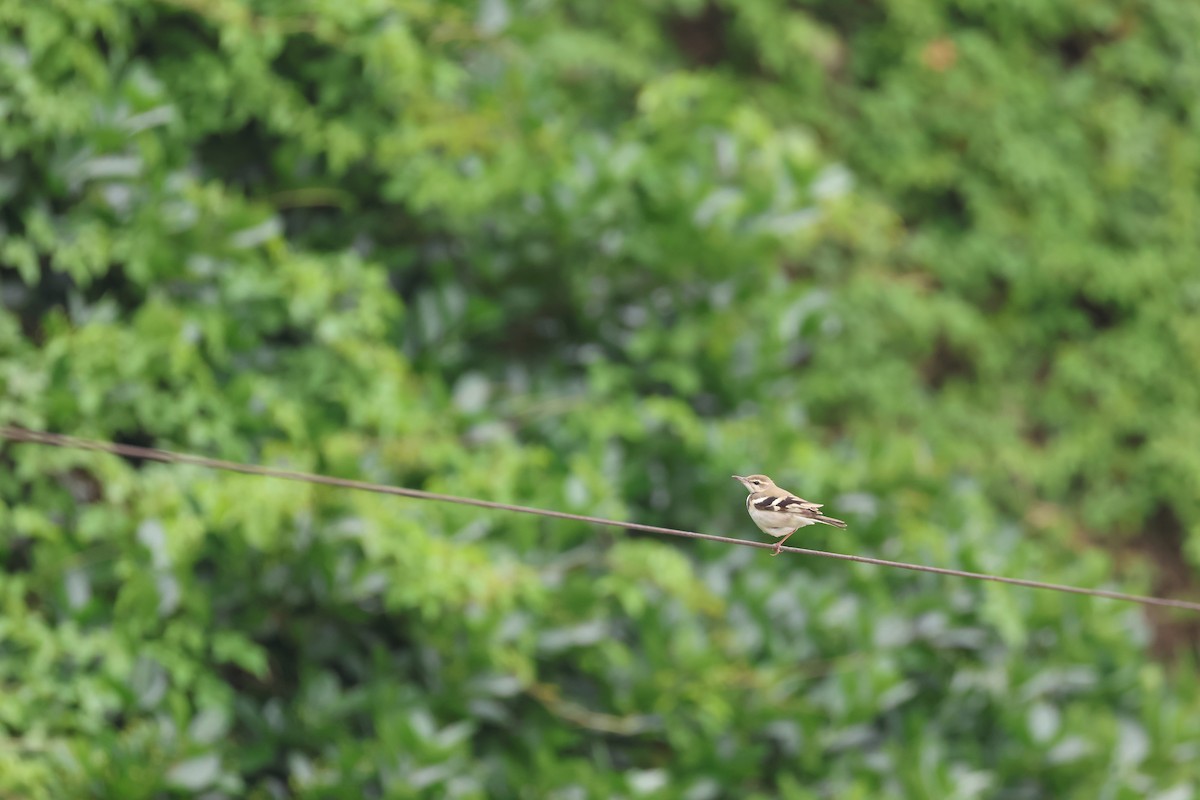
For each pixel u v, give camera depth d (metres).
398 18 13.50
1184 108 20.78
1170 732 13.99
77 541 11.52
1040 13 20.23
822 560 14.05
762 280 14.48
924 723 13.70
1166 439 19.56
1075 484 19.53
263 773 12.38
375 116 13.80
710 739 12.75
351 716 12.52
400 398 12.65
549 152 14.15
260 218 12.56
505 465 12.69
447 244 14.57
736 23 19.11
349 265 13.09
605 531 13.17
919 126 19.64
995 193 19.72
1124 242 20.11
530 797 12.23
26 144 11.78
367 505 11.93
